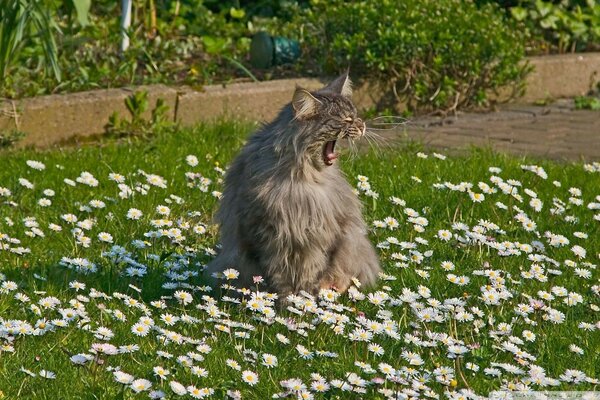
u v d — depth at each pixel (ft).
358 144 52.03
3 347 25.17
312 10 70.54
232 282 30.99
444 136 57.47
